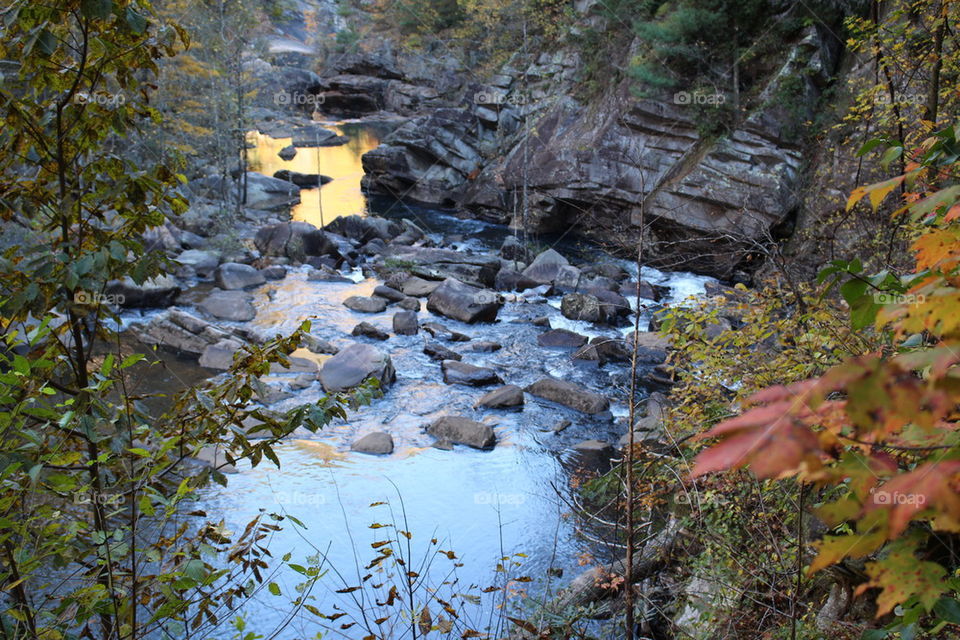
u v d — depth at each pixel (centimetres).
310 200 3012
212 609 563
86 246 299
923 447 77
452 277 1947
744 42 2352
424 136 3059
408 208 2962
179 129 2561
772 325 489
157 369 1291
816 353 441
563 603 549
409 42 5038
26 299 266
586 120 2609
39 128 285
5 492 234
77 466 270
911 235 420
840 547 72
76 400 261
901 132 702
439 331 1562
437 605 626
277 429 304
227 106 2812
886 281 139
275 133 4319
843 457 72
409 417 1181
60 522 252
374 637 341
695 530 489
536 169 2542
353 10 5556
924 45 722
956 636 188
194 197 2484
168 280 1669
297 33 6575
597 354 1426
